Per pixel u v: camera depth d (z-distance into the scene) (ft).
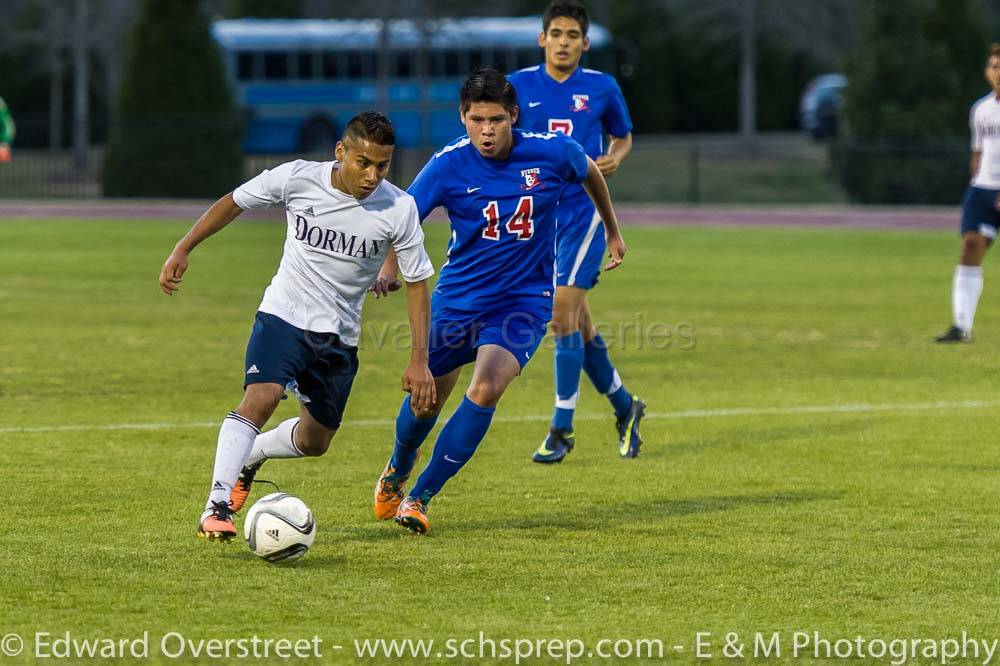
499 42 520.01
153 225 342.64
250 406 73.51
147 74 436.35
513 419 116.57
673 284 225.15
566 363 97.50
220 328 170.09
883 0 442.09
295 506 69.87
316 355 74.43
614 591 66.59
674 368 144.15
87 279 224.74
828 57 622.95
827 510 83.61
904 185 411.75
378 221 72.84
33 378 132.36
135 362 143.23
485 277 79.97
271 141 515.09
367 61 517.14
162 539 74.84
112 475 91.25
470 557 72.18
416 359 74.84
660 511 83.30
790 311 191.93
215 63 443.32
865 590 67.15
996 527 79.51
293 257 74.23
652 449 103.81
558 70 105.70
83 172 476.54
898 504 85.30
